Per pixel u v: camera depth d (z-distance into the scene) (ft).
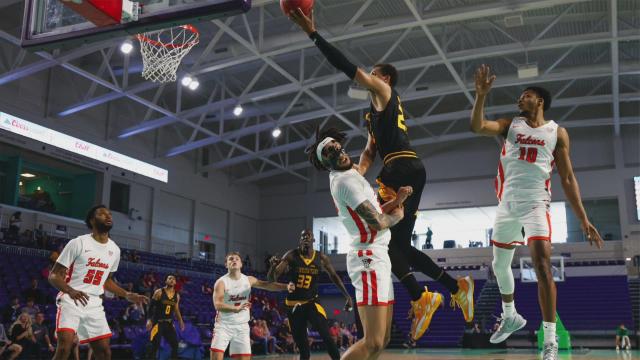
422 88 84.69
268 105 90.63
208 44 71.26
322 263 29.22
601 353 57.41
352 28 65.10
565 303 90.22
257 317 81.25
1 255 60.18
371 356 13.37
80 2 21.81
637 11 68.90
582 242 97.14
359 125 100.01
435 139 98.58
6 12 63.41
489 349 75.41
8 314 46.91
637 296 90.43
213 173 107.24
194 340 52.49
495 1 63.67
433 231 118.21
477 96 13.56
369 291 13.20
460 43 76.89
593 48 78.33
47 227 75.97
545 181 13.85
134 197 89.20
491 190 103.45
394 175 14.20
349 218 13.55
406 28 64.80
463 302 14.19
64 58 62.13
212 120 93.76
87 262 18.88
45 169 80.84
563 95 94.32
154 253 86.94
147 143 92.17
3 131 68.69
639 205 94.99
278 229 117.19
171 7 23.21
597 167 98.68
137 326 53.06
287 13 12.97
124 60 72.79
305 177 114.42
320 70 85.56
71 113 75.05
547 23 71.67
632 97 79.92
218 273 94.27
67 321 18.25
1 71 68.03
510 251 14.56
